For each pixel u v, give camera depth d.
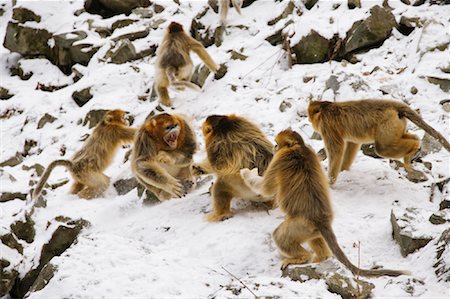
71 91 17.97
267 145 10.98
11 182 14.36
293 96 14.62
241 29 17.80
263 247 9.70
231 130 10.86
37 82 19.50
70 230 11.59
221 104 15.07
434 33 15.37
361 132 10.94
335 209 10.34
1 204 13.62
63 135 16.30
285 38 16.64
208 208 11.41
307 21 16.62
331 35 16.31
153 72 17.36
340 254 8.29
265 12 18.30
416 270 8.69
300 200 8.77
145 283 8.64
